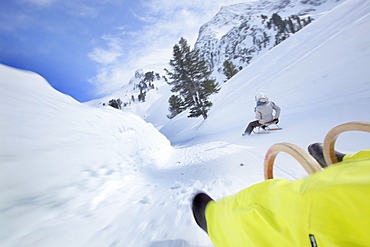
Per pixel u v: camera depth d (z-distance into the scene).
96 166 2.44
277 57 18.11
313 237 0.40
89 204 1.86
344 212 0.32
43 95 2.88
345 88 6.41
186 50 20.38
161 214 1.80
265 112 5.86
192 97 20.77
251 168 2.88
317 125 4.49
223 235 0.79
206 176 2.93
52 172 1.84
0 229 1.22
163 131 27.58
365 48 7.49
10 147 1.66
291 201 0.50
